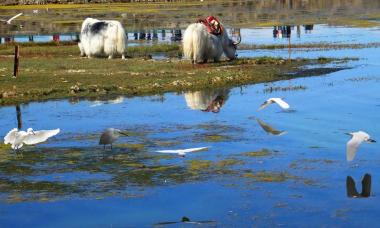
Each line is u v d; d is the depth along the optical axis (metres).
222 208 13.22
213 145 17.97
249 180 14.87
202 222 12.52
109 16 74.31
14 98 25.14
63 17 74.56
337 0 95.62
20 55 40.75
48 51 42.56
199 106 23.72
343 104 23.33
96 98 25.61
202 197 13.86
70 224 12.65
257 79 29.47
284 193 13.97
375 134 18.67
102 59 37.66
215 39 34.81
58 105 24.25
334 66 33.53
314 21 63.44
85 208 13.42
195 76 29.61
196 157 16.81
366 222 12.33
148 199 13.83
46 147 18.09
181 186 14.58
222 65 34.09
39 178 15.36
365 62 34.94
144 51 42.59
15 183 15.03
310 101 24.00
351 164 15.90
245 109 22.91
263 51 41.69
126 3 98.88
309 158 16.50
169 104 24.22
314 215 12.73
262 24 61.56
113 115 22.36
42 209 13.41
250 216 12.76
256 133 19.22
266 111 22.42
